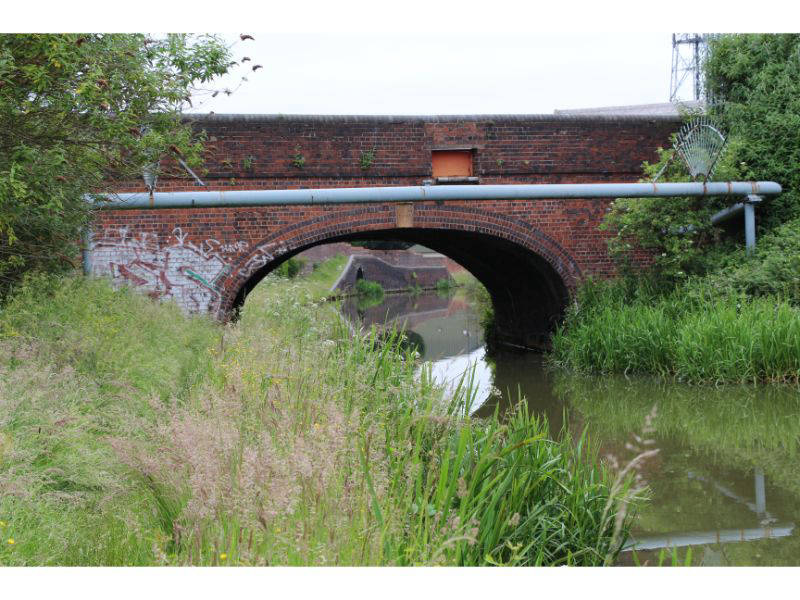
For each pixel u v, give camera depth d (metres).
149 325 9.30
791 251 14.12
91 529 4.23
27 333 6.93
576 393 12.72
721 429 10.10
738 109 16.31
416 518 4.39
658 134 16.33
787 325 12.32
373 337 8.09
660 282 15.73
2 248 8.46
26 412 5.07
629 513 6.59
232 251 15.05
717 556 5.93
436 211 15.73
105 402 6.14
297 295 13.86
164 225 14.85
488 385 13.59
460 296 48.03
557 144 15.98
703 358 12.62
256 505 3.64
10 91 7.09
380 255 56.78
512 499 5.16
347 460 4.34
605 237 16.36
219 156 14.84
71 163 7.93
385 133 15.46
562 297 16.66
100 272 14.61
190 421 4.34
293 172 15.16
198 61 8.20
